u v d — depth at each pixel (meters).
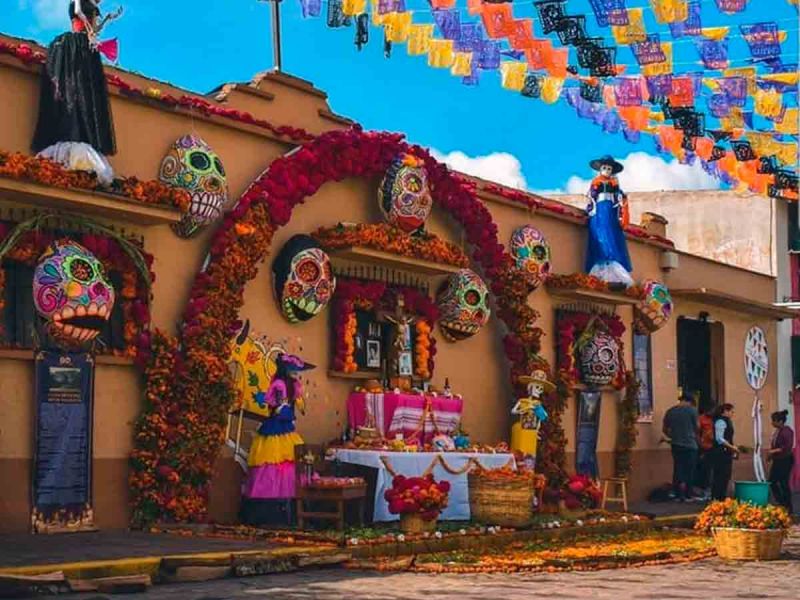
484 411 18.66
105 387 13.27
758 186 17.78
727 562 13.81
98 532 12.94
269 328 15.22
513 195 19.78
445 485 14.27
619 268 21.27
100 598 9.55
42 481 12.51
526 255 19.69
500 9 12.99
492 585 11.03
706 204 30.69
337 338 16.06
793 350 30.28
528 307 18.95
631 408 21.78
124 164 13.70
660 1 12.36
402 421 16.02
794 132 14.98
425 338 17.33
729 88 14.23
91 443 12.98
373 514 14.57
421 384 17.23
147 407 13.54
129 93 13.70
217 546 12.06
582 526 16.42
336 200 16.39
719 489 22.39
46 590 9.66
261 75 15.57
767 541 14.02
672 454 23.05
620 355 21.25
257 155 15.32
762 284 28.62
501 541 14.75
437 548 13.76
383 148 16.67
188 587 10.46
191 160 14.06
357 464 14.79
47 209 12.60
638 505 21.48
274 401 14.33
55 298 12.35
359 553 12.70
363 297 16.33
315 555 12.05
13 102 12.62
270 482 14.23
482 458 16.20
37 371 12.49
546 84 14.14
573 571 12.55
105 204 12.61
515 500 15.36
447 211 18.28
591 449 20.81
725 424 22.36
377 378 16.72
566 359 20.30
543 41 13.21
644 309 22.66
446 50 13.38
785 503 22.19
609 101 14.39
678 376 25.06
